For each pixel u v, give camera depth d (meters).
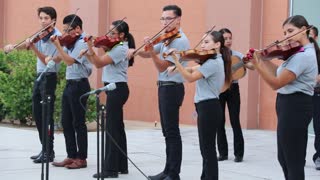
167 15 6.83
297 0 11.60
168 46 6.86
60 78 11.38
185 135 11.48
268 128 12.03
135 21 14.09
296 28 5.52
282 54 5.48
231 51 8.44
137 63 13.98
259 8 12.01
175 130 6.98
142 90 13.94
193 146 10.22
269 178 7.76
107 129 7.42
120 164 7.73
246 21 12.00
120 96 7.41
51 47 8.12
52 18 8.22
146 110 13.91
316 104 8.26
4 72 13.16
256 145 10.38
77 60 7.71
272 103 11.94
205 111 6.37
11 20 17.33
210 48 6.46
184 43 6.86
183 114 13.13
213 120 6.38
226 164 8.68
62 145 9.96
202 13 12.83
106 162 7.50
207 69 6.27
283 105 5.54
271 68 5.87
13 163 8.45
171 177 6.96
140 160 8.80
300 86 5.49
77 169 8.03
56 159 8.71
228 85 6.74
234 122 8.80
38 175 7.68
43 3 16.27
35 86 8.23
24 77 12.13
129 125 13.18
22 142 10.23
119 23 7.45
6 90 12.34
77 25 7.82
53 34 8.07
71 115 8.05
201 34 12.84
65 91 7.96
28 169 8.05
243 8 12.04
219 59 6.38
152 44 6.72
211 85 6.36
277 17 11.79
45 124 6.76
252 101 12.09
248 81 12.02
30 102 12.20
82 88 7.84
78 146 8.04
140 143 10.41
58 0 15.84
